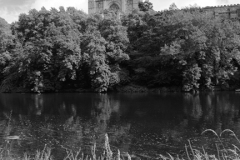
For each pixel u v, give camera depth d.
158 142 18.86
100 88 55.56
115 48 58.62
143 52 61.44
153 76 57.81
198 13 54.84
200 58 48.47
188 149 17.27
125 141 19.22
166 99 41.53
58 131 22.31
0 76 68.31
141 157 15.96
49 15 64.19
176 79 55.69
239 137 19.52
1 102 41.59
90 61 55.03
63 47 54.25
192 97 43.19
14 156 15.88
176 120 25.50
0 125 24.59
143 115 28.30
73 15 69.81
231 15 74.38
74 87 61.66
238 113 27.80
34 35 66.25
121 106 35.16
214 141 18.78
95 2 100.69
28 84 60.56
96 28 63.59
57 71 59.41
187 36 50.81
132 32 67.31
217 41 49.88
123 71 59.56
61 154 16.59
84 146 18.22
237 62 54.62
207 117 26.41
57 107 35.38
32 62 57.38
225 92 49.62
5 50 66.38
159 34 60.34
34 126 24.12
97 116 28.42
